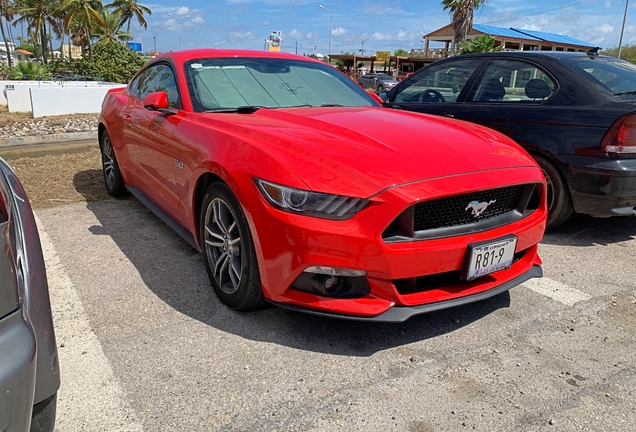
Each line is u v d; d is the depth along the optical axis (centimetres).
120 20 5212
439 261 229
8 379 118
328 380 220
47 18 4859
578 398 211
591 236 416
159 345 244
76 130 1150
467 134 292
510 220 260
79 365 227
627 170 354
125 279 318
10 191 162
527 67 430
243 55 397
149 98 336
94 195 520
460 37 3272
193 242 320
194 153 292
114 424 191
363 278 226
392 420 196
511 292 311
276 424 192
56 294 297
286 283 231
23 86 1664
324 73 414
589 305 296
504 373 227
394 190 219
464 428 192
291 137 258
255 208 235
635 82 408
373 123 296
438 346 248
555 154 384
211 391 211
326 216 219
